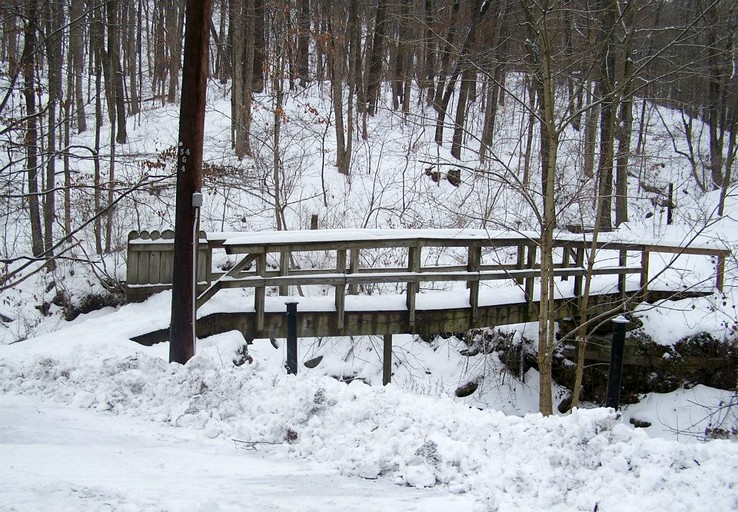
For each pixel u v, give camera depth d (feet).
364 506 13.83
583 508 13.85
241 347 31.99
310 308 35.45
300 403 20.27
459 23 74.59
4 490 13.20
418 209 66.03
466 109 93.40
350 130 75.66
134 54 94.22
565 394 43.57
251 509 13.29
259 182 58.80
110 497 13.14
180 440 19.84
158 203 60.29
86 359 26.61
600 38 35.78
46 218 54.75
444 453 16.40
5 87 42.96
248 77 70.13
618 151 40.14
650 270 50.03
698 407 39.88
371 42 91.09
